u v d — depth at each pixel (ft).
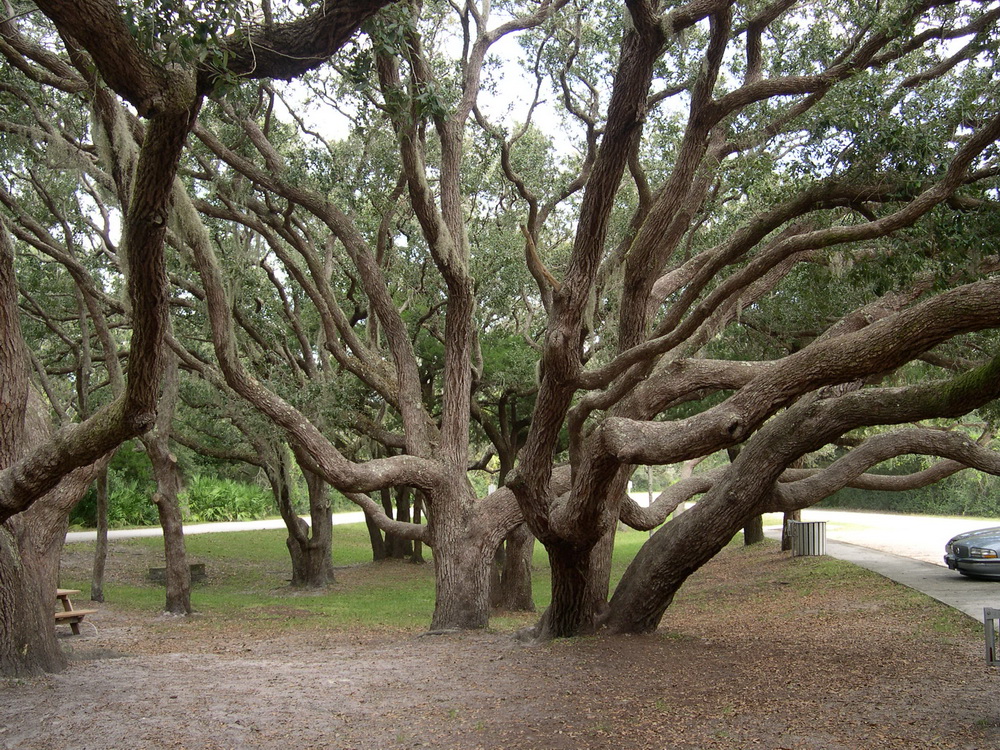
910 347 19.67
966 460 34.24
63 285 56.24
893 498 144.87
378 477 40.14
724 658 29.63
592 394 29.09
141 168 16.74
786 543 77.46
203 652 37.01
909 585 48.11
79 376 54.75
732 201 45.93
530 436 30.09
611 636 33.91
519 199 59.67
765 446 29.63
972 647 30.60
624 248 40.98
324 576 71.36
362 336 73.10
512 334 73.05
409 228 57.11
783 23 40.14
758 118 37.99
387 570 84.79
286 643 40.47
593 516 30.04
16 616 28.55
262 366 61.87
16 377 26.91
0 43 32.09
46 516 29.96
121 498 125.90
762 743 19.79
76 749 19.93
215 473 148.87
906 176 26.84
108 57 15.05
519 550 59.06
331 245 58.23
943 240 25.52
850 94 28.81
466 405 43.88
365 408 69.72
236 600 62.44
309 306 72.64
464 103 44.88
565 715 22.56
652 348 25.11
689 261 41.45
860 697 23.82
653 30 23.70
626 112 24.44
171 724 21.91
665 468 145.28
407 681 27.20
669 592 33.96
